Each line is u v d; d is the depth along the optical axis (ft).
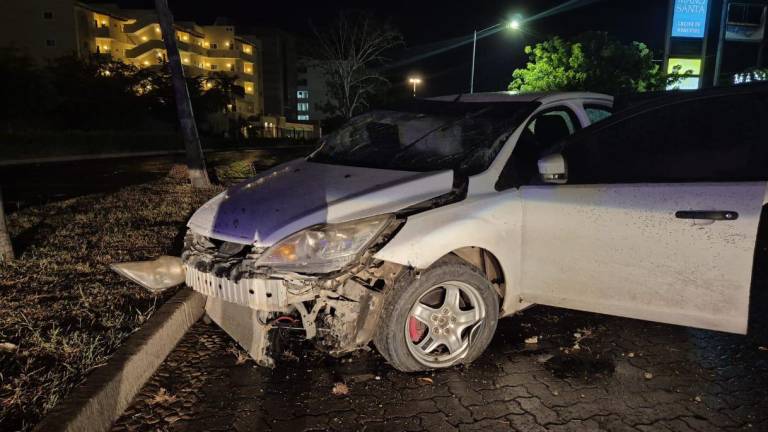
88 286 15.21
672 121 11.24
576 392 10.68
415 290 10.62
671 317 10.79
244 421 9.79
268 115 252.21
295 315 11.40
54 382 9.89
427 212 10.76
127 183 43.73
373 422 9.72
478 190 11.53
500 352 12.36
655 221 10.62
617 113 11.52
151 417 9.94
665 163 10.97
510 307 12.09
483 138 12.76
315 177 12.48
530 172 13.04
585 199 11.15
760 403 10.24
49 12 163.94
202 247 11.35
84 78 132.87
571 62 81.30
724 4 87.81
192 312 13.96
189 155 37.86
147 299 14.40
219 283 10.42
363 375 11.35
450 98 15.56
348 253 10.10
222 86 181.27
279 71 288.92
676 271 10.56
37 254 18.21
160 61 183.73
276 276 9.89
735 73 94.84
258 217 10.85
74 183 43.88
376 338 10.82
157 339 11.76
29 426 8.78
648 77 82.17
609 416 9.85
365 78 149.07
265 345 11.13
